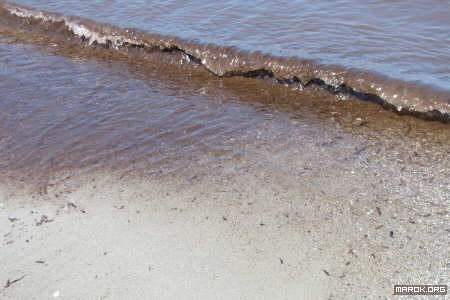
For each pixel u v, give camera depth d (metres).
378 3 6.75
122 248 3.02
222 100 5.02
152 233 3.15
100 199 3.52
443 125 4.30
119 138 4.35
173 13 6.96
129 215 3.33
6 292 2.74
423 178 3.58
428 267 2.78
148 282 2.75
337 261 2.86
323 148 4.04
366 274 2.76
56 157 4.08
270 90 5.23
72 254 2.99
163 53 6.14
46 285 2.77
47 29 7.17
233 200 3.44
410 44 5.57
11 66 6.02
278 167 3.80
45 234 3.18
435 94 4.45
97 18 6.92
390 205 3.32
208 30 6.28
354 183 3.57
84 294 2.69
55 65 6.04
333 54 5.39
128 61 6.15
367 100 4.84
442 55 5.27
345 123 4.44
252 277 2.77
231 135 4.31
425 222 3.14
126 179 3.74
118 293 2.69
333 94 5.03
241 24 6.41
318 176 3.67
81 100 5.11
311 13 6.62
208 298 2.64
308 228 3.14
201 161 3.94
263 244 3.02
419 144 4.02
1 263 2.96
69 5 7.54
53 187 3.68
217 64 5.67
